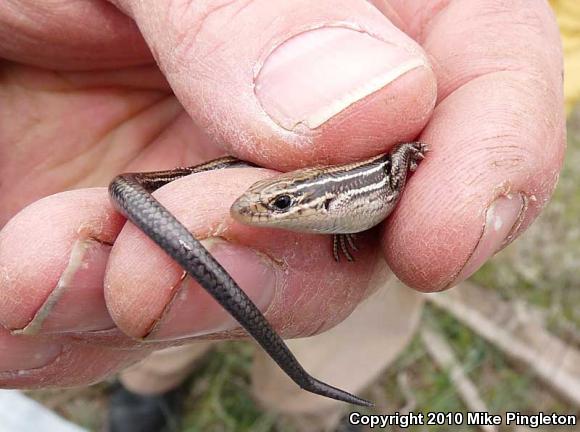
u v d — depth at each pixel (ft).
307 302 0.23
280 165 0.22
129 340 0.25
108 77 0.31
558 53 0.26
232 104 0.22
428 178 0.22
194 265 0.20
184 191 0.21
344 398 0.24
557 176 0.23
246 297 0.20
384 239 0.23
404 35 0.22
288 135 0.21
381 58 0.21
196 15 0.22
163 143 0.33
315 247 0.23
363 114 0.21
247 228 0.21
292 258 0.22
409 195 0.23
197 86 0.22
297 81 0.21
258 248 0.22
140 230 0.21
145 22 0.24
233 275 0.21
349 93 0.21
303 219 0.22
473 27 0.25
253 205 0.21
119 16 0.29
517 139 0.22
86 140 0.32
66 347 0.25
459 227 0.21
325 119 0.21
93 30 0.29
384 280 0.27
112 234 0.22
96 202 0.22
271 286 0.22
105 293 0.21
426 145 0.23
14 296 0.21
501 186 0.21
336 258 0.24
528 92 0.23
